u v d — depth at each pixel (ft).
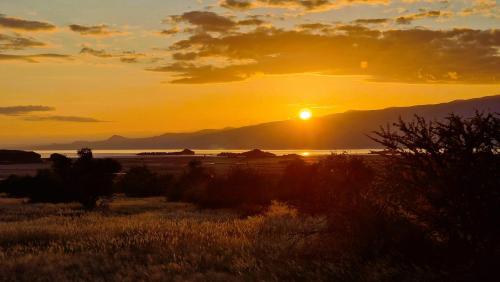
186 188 156.56
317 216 45.29
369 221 32.83
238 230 55.67
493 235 25.99
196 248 44.21
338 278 29.60
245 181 119.85
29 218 98.07
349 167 35.91
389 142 29.91
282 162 416.46
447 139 27.58
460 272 26.08
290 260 35.47
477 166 26.53
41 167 598.75
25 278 35.04
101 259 41.75
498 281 25.27
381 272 29.12
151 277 33.99
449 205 27.12
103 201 138.10
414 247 30.76
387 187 30.99
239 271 34.24
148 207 129.39
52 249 46.80
